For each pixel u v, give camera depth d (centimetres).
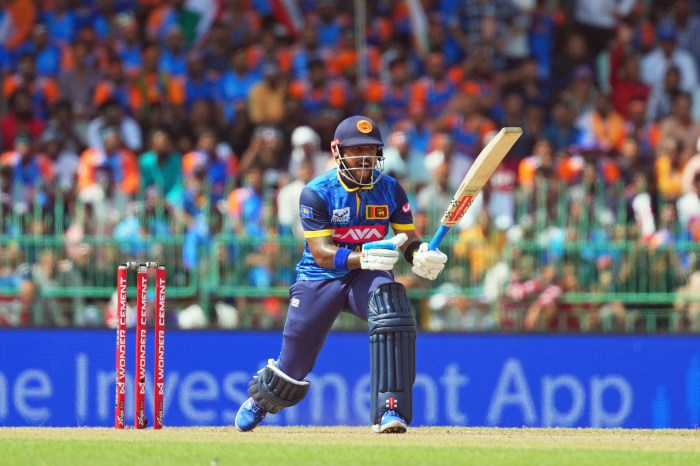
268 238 4038
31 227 4053
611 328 4022
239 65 5262
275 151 4831
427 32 5541
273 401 2530
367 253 2272
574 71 5594
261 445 2111
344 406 3925
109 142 4659
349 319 4091
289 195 4103
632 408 3975
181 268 4019
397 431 2331
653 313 4041
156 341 2667
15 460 1888
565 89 5522
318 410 3916
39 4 5372
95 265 4003
